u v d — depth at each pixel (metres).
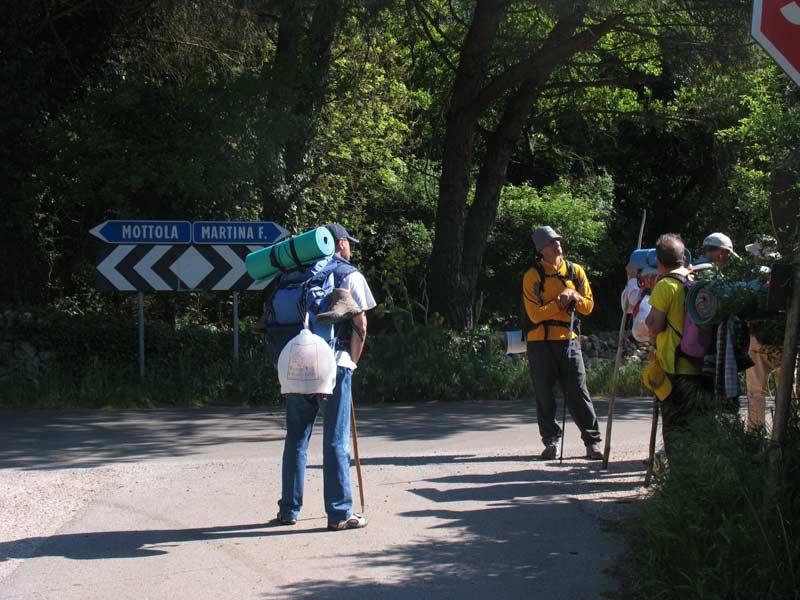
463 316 15.54
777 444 4.56
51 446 8.84
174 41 16.28
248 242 12.66
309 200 18.64
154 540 5.58
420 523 5.91
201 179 13.84
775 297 4.55
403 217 23.19
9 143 13.80
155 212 14.49
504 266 22.92
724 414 5.30
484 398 12.94
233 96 14.03
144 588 4.75
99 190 13.95
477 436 9.59
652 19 15.78
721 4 14.42
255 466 7.73
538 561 5.14
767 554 4.23
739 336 5.80
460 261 15.62
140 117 13.93
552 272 8.04
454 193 15.53
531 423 10.55
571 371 8.03
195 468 7.66
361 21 14.48
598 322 25.09
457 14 16.70
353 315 5.72
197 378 12.14
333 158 19.31
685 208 27.66
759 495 4.47
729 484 4.50
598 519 5.95
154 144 13.83
